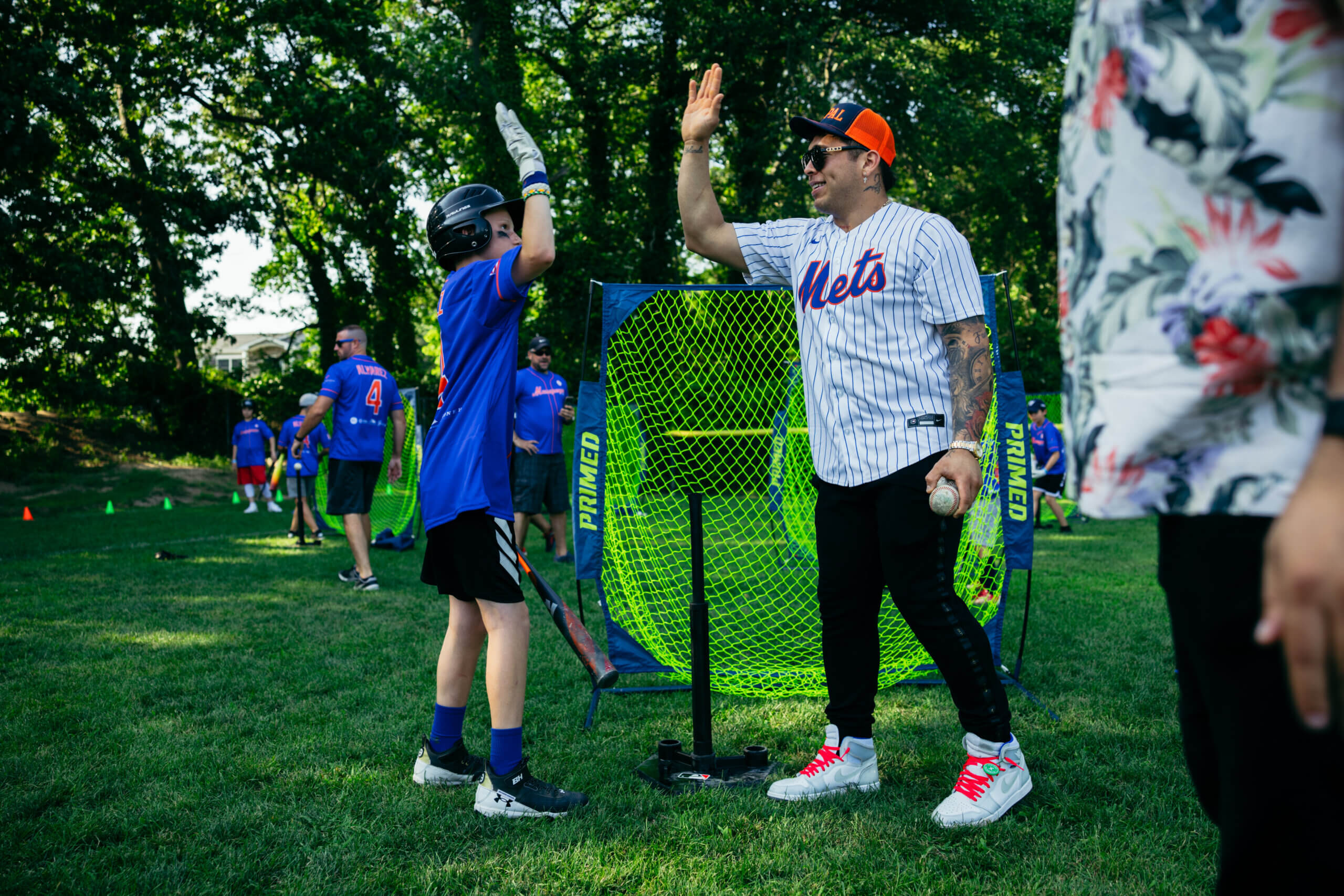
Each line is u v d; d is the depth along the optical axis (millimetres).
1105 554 8609
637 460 5160
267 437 15414
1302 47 846
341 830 2562
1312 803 854
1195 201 910
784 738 3428
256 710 3746
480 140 20922
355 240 24828
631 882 2246
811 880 2234
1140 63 934
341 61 20438
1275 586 698
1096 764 3037
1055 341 24328
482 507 2664
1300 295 859
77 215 19500
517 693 2713
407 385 24703
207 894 2182
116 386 22844
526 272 2678
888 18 21000
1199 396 906
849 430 2650
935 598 2570
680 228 22141
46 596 6500
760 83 20250
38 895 2174
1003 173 21812
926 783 2924
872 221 2701
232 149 23375
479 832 2564
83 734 3426
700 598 3039
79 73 18672
